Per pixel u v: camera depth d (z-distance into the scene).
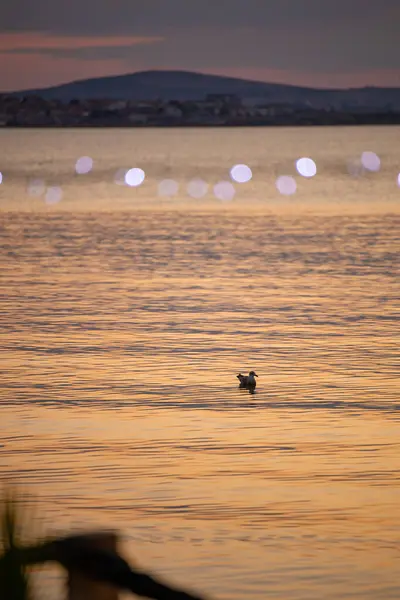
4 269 160.38
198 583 38.69
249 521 45.66
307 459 55.81
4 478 52.22
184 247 195.12
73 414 67.56
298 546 42.66
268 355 90.00
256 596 37.56
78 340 98.38
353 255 177.00
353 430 62.53
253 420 65.56
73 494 49.31
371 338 98.12
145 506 47.69
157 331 103.75
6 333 102.50
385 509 47.16
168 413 67.88
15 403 71.06
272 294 131.88
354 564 40.59
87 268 162.25
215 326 106.62
